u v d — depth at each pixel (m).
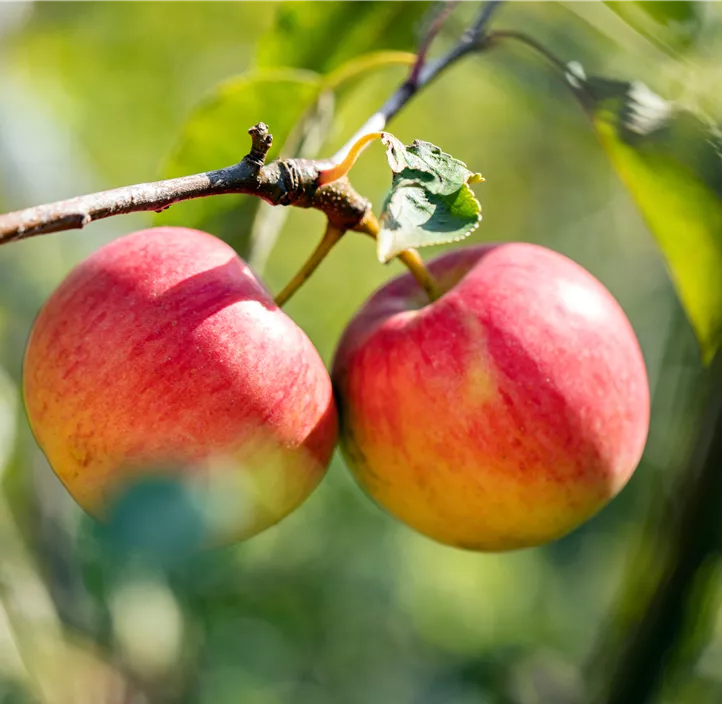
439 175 0.53
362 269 1.17
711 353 0.60
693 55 0.61
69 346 0.54
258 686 0.99
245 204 0.61
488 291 0.56
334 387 0.58
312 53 0.63
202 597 0.88
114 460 0.54
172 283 0.54
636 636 0.63
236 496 0.46
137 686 0.69
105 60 0.99
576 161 1.27
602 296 0.57
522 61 0.73
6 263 0.71
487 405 0.56
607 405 0.56
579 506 0.57
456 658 1.05
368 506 1.10
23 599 0.66
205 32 1.02
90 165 0.94
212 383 0.54
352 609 1.07
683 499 0.62
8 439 0.66
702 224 0.59
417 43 0.64
